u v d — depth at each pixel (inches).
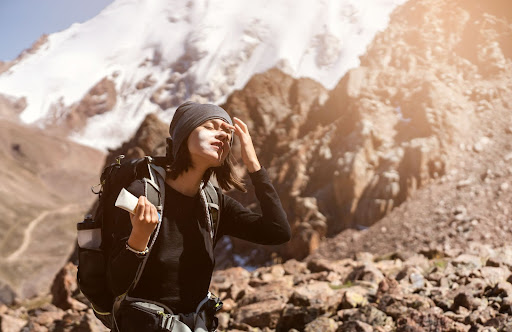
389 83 1646.2
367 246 1213.7
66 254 6092.5
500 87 1578.5
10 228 6569.9
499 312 181.6
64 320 251.9
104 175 85.6
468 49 1802.4
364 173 1341.0
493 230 1114.1
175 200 83.8
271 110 1747.0
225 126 84.9
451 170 1333.7
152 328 79.0
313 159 1476.4
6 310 323.6
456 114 1455.5
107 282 83.9
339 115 1669.5
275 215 92.3
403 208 1277.1
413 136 1412.4
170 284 81.9
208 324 87.0
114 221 81.5
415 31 1857.8
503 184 1228.5
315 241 1277.1
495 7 1936.5
